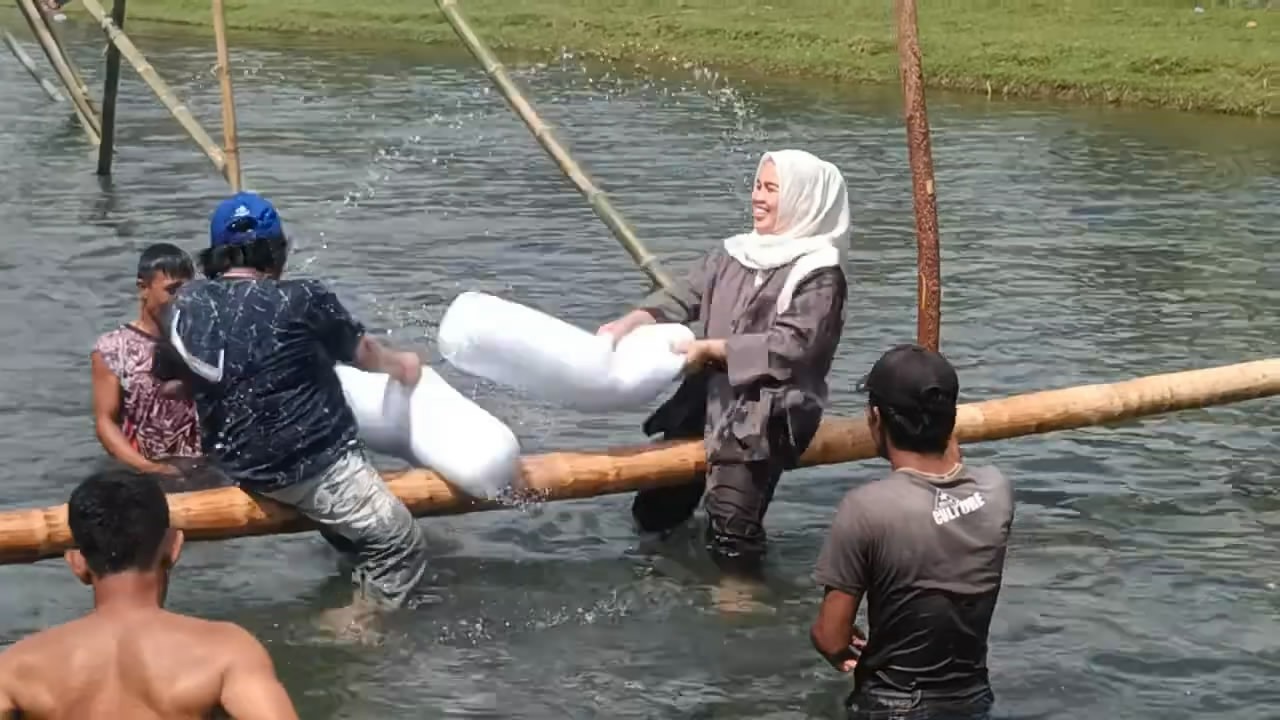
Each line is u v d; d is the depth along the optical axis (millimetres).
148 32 27344
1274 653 5906
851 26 24812
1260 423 8422
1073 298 10984
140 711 3680
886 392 4938
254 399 5941
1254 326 10367
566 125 18031
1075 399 7078
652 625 6148
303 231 12617
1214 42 22000
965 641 5000
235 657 3721
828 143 17109
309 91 20594
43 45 16109
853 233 12906
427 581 6488
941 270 11703
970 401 8844
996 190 14727
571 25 26344
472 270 11484
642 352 6297
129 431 7012
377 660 5848
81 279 10938
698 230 12852
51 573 6527
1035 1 25406
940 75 21688
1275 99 19578
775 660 5863
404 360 6285
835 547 4973
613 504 7363
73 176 14609
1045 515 7211
